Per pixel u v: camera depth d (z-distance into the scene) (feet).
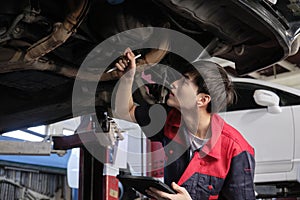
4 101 7.11
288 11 5.60
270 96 13.98
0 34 4.67
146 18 5.25
